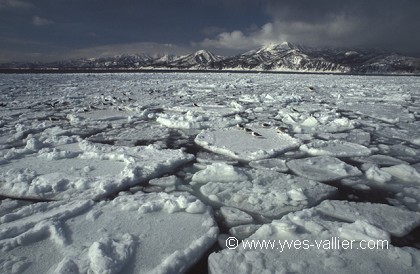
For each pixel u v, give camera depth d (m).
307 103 14.54
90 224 3.52
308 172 5.31
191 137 7.91
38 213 3.74
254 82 31.16
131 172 4.95
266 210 3.96
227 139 7.44
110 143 7.32
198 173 5.14
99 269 2.63
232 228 3.53
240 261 2.86
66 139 7.23
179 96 17.33
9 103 13.52
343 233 3.21
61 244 3.08
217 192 4.45
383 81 37.19
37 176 4.94
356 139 7.66
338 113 11.03
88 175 5.04
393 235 3.37
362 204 4.02
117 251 2.93
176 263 2.81
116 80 31.77
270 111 12.08
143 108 12.65
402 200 4.29
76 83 26.62
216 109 12.25
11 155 5.98
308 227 3.38
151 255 2.99
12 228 3.30
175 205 3.86
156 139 7.68
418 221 3.61
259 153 6.26
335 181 4.98
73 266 2.68
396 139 7.91
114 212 3.80
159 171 5.37
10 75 40.09
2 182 4.74
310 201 4.18
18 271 2.68
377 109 12.75
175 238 3.29
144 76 42.31
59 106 13.09
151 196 4.24
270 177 5.00
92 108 12.34
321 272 2.68
